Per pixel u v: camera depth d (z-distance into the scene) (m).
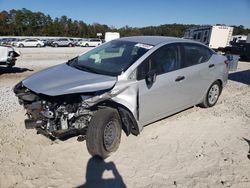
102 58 4.38
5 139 4.10
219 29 26.05
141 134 4.46
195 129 4.81
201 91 5.39
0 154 3.67
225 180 3.32
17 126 4.59
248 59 21.86
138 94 3.88
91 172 3.40
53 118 3.44
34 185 3.10
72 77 3.78
